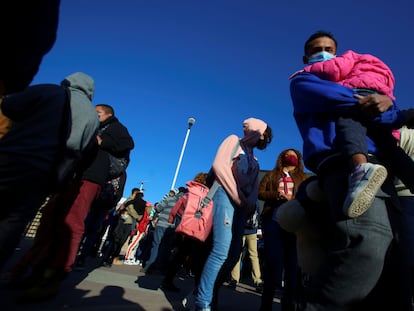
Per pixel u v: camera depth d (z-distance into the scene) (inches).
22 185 66.4
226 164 99.0
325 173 52.1
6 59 50.1
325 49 68.5
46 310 82.5
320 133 54.1
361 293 42.1
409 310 43.2
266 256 120.3
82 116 83.8
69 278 139.7
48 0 50.4
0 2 45.5
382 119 50.2
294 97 60.2
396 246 44.3
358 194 40.5
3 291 98.4
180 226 97.3
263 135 118.0
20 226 66.2
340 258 44.1
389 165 50.5
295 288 115.6
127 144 125.8
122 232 266.1
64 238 98.3
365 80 54.1
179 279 232.8
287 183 127.8
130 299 111.4
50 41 54.4
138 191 284.4
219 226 97.0
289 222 57.6
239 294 183.8
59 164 77.1
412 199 62.3
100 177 108.0
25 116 73.0
